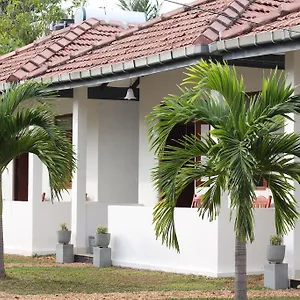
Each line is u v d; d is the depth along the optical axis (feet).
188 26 59.41
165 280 51.11
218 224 51.62
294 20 46.75
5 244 71.41
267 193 57.11
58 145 50.19
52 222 68.59
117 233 59.62
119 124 72.08
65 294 45.65
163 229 37.73
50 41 79.30
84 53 68.23
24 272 55.57
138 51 58.13
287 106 35.73
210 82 36.04
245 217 34.22
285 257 48.06
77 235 63.77
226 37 48.96
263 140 35.99
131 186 72.23
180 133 65.05
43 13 126.52
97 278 52.49
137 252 57.88
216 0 65.21
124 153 72.08
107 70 57.26
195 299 43.32
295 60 47.85
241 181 34.14
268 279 47.50
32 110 49.52
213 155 35.81
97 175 71.31
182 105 36.35
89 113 72.18
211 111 36.09
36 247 67.92
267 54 46.21
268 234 52.29
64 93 64.59
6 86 66.69
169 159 36.88
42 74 66.69
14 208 70.38
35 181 68.18
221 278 51.37
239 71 58.90
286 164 36.73
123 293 45.96
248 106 37.22
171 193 36.91
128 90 66.85
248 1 54.65
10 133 49.47
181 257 54.29
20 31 125.59
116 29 77.97
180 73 63.98
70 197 73.77
